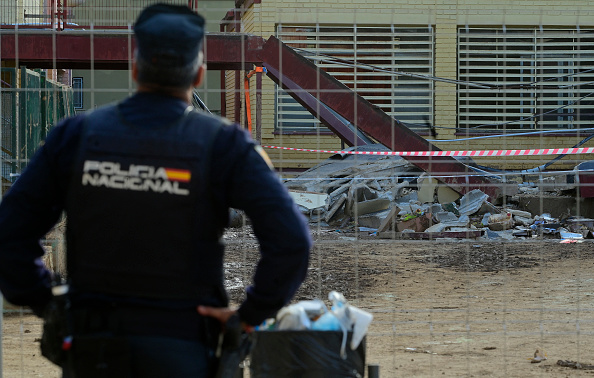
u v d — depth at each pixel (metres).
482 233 40.12
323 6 55.94
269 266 6.13
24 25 34.44
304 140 57.66
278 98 57.41
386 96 56.19
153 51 6.37
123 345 5.93
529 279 25.97
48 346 6.23
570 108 56.28
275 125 57.53
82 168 6.24
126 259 6.12
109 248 6.14
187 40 6.41
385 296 22.97
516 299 22.28
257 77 37.94
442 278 26.34
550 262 29.91
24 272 6.29
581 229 39.81
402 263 29.56
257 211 6.20
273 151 57.41
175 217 6.15
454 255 31.95
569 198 44.28
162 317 6.08
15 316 19.39
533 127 56.66
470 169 42.56
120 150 6.24
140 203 6.14
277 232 6.14
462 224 40.66
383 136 38.88
